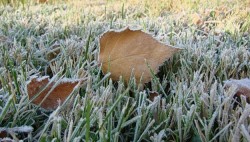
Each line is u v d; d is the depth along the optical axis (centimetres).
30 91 19
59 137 15
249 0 70
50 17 51
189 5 66
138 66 24
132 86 24
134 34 24
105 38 24
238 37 39
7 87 21
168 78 27
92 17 52
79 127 16
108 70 24
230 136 16
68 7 67
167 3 69
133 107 19
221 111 19
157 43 24
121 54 24
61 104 19
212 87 21
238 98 22
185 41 35
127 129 19
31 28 42
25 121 18
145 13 60
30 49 31
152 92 22
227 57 27
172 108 19
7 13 54
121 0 78
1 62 27
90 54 29
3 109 17
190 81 24
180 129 17
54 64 28
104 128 16
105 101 19
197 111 19
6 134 16
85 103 18
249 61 29
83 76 23
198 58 28
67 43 32
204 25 47
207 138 16
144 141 18
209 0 72
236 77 26
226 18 52
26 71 25
